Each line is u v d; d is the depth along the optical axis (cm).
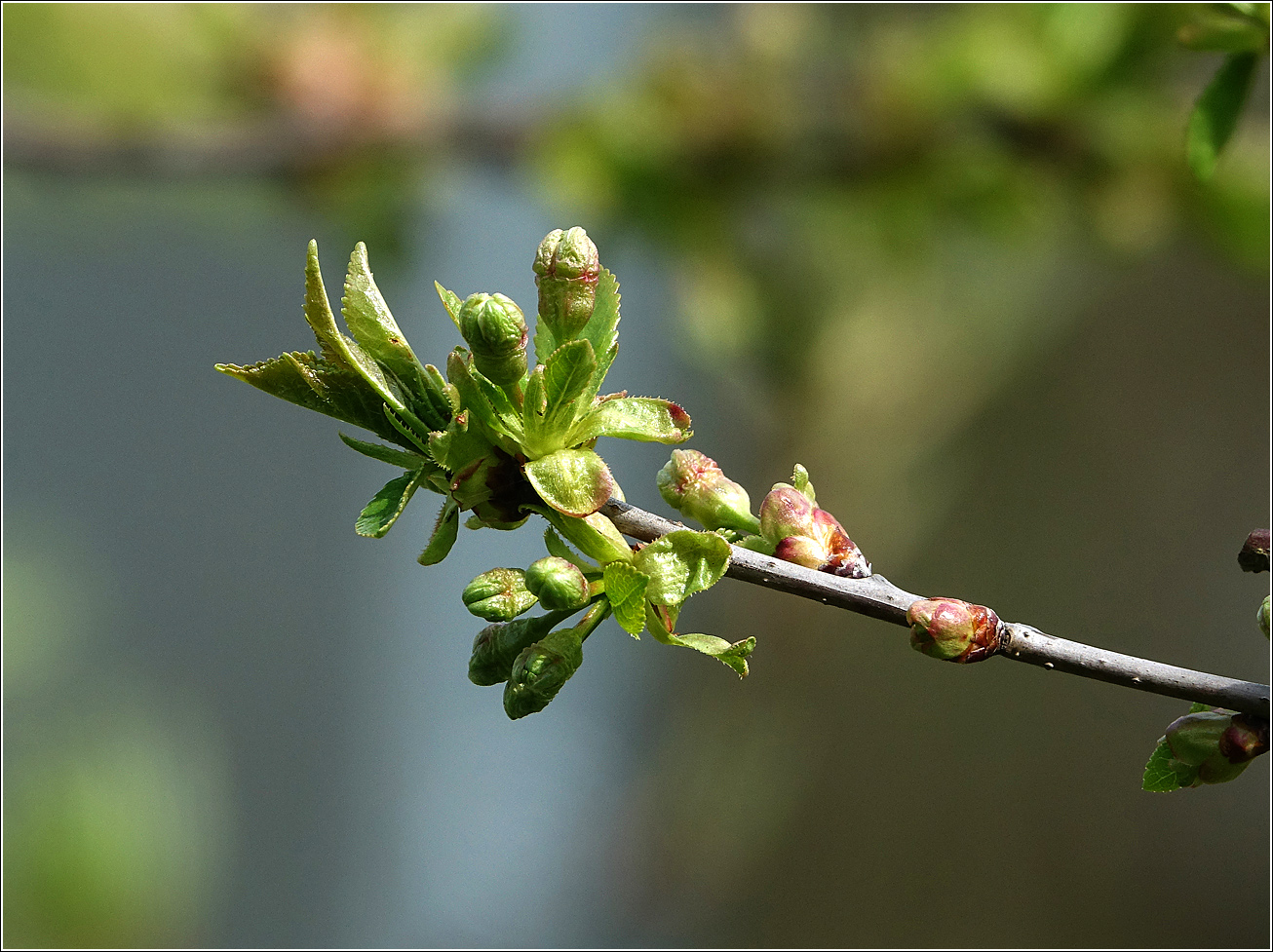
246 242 84
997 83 67
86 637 101
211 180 77
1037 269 104
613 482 45
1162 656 113
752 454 116
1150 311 113
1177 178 67
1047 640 46
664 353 118
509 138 76
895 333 103
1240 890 112
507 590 45
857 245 76
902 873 123
